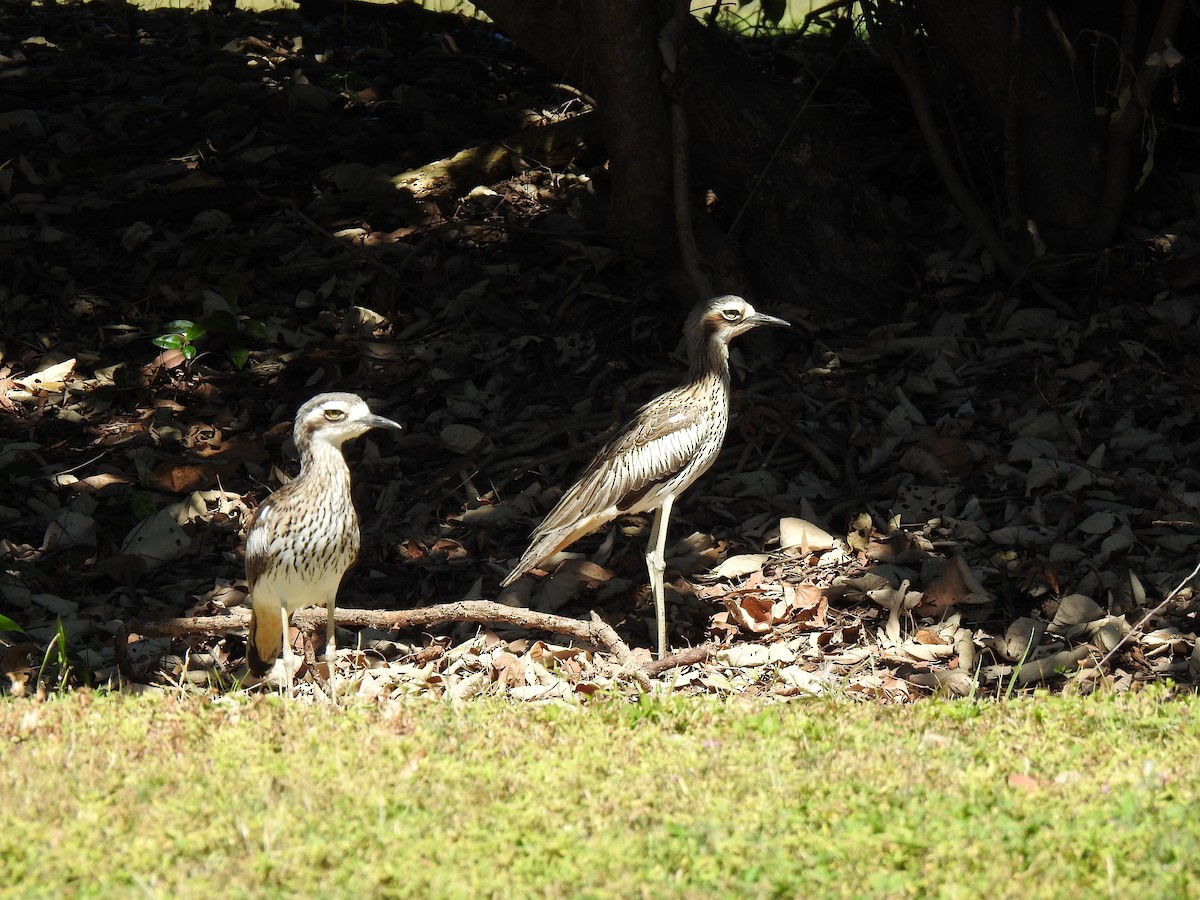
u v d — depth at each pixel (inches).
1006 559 432.8
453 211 637.9
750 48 729.0
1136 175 566.6
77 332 584.1
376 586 453.4
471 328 574.9
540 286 592.4
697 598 435.5
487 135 690.8
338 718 305.4
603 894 218.1
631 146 526.9
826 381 532.4
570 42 534.9
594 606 437.7
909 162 625.3
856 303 561.6
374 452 517.7
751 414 507.5
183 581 460.1
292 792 258.1
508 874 226.4
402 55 762.2
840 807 249.8
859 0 545.3
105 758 277.1
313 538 342.6
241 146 678.5
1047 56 531.5
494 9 533.3
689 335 415.8
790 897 220.7
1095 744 282.0
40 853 232.1
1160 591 412.2
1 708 312.0
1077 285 552.7
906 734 293.7
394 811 250.8
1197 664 374.9
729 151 550.3
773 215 558.6
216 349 575.8
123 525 486.6
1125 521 440.5
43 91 732.7
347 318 578.2
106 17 833.5
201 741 288.5
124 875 226.4
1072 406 499.5
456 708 317.7
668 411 403.5
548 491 492.7
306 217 626.5
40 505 491.8
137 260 622.5
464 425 520.7
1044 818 245.6
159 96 731.4
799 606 416.2
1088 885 221.0
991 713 308.3
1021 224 552.4
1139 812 245.3
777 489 486.0
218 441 527.5
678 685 378.0
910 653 394.0
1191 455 474.9
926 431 498.9
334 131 692.1
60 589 455.5
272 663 383.6
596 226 614.9
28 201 643.5
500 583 451.2
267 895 218.7
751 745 286.8
